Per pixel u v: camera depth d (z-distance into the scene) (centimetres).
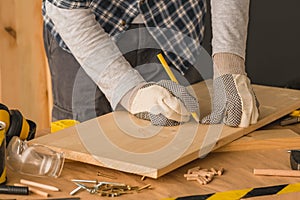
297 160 144
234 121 165
